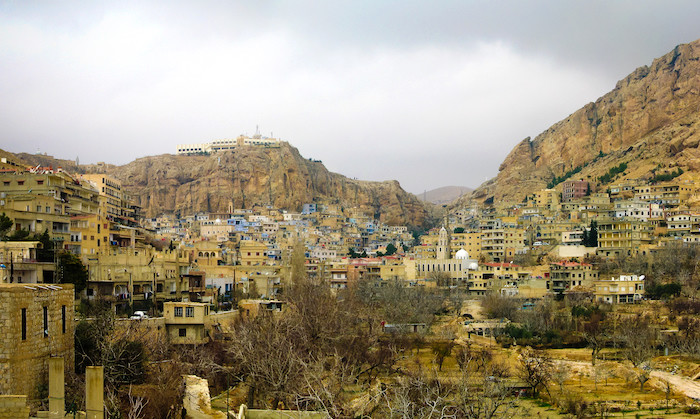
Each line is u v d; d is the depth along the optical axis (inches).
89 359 2947.8
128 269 5344.5
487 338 7416.3
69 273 4736.7
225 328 5017.2
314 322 5319.9
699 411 5044.3
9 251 4402.1
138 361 3282.5
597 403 5236.2
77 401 2417.6
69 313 2689.5
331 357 4862.2
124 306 5167.3
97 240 6063.0
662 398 5433.1
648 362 6338.6
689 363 6373.0
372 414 3489.2
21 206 5674.2
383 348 5757.9
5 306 2351.1
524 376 5723.4
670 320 7810.0
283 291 7701.8
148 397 2950.3
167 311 4539.9
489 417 3700.8
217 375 3966.5
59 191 6501.0
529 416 4751.5
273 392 3548.2
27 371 2412.6
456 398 4023.1
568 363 6520.7
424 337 7042.3
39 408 2272.4
